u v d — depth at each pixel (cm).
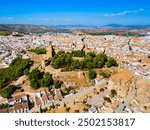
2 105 19450
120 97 19612
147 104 18250
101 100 19362
